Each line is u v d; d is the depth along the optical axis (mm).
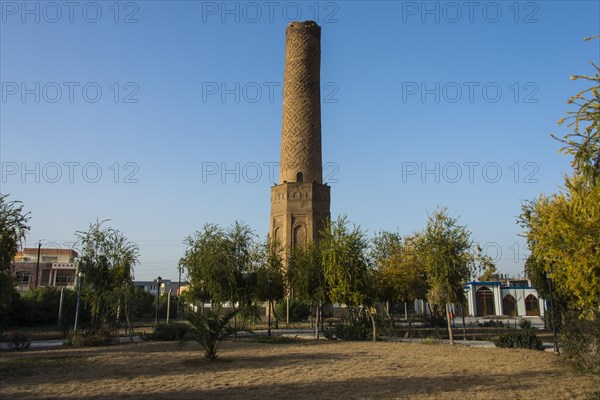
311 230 51812
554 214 13172
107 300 33531
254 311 35562
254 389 13492
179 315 62875
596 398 11812
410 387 13539
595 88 9414
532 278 29281
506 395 12383
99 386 14188
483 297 66500
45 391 13531
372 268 33062
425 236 27656
